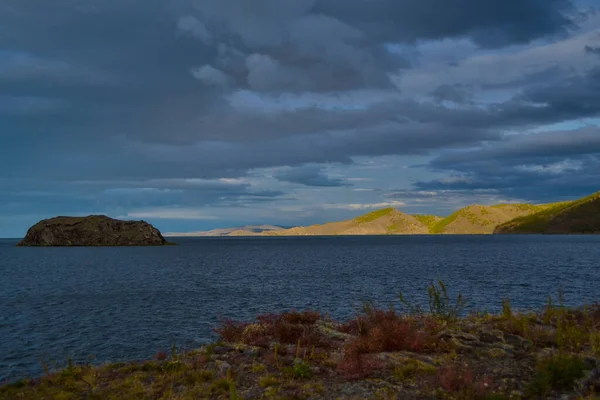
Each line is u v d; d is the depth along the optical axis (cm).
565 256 10562
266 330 1720
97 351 2348
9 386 1270
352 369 1202
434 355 1351
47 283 5984
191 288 5181
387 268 7706
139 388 1139
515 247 16150
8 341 2583
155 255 14150
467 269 7250
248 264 9288
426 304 3681
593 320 1702
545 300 3872
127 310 3647
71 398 1127
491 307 3500
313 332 1684
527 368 1174
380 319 1708
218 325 2980
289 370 1233
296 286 5175
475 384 1028
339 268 7856
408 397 1006
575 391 973
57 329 2906
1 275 7244
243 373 1243
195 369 1294
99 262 10694
